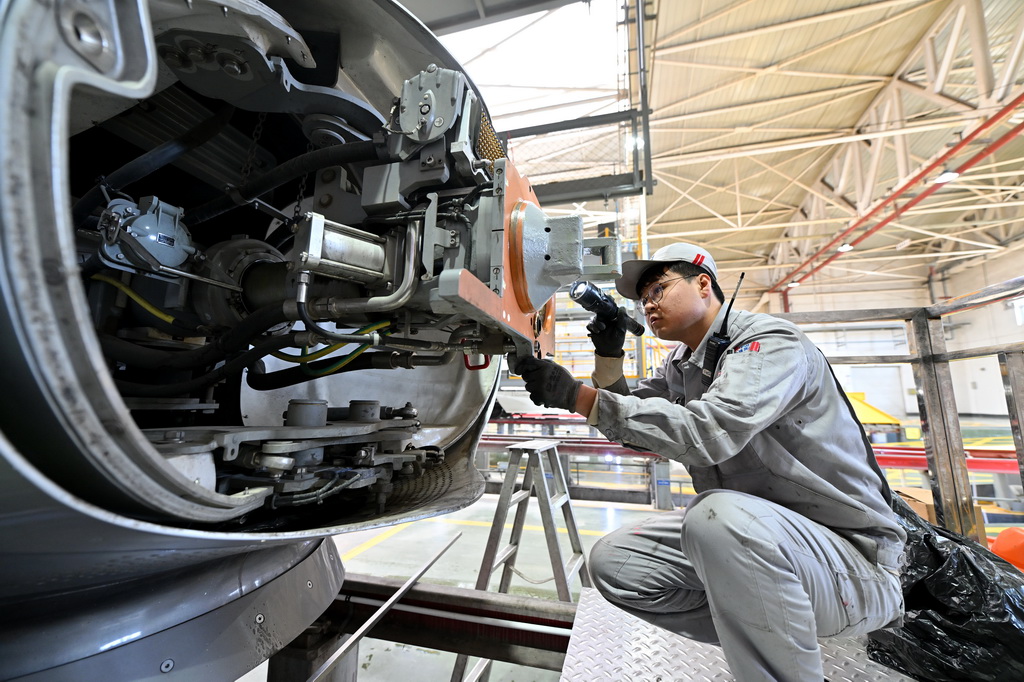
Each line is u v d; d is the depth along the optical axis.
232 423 1.34
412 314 0.97
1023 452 2.03
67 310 0.38
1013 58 5.00
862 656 1.24
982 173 9.19
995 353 2.14
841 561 0.98
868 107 7.57
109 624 0.68
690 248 1.29
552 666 1.36
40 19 0.38
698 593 1.25
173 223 1.05
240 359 1.08
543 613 1.44
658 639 1.28
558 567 2.16
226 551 0.69
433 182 0.93
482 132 1.20
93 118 0.96
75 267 0.38
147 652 0.70
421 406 2.00
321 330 0.86
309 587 1.08
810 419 1.07
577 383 1.04
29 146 0.36
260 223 1.70
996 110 5.41
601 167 4.87
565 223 0.96
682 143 8.29
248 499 0.71
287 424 1.07
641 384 1.72
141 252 0.94
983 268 12.71
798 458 1.07
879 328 14.43
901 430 5.69
